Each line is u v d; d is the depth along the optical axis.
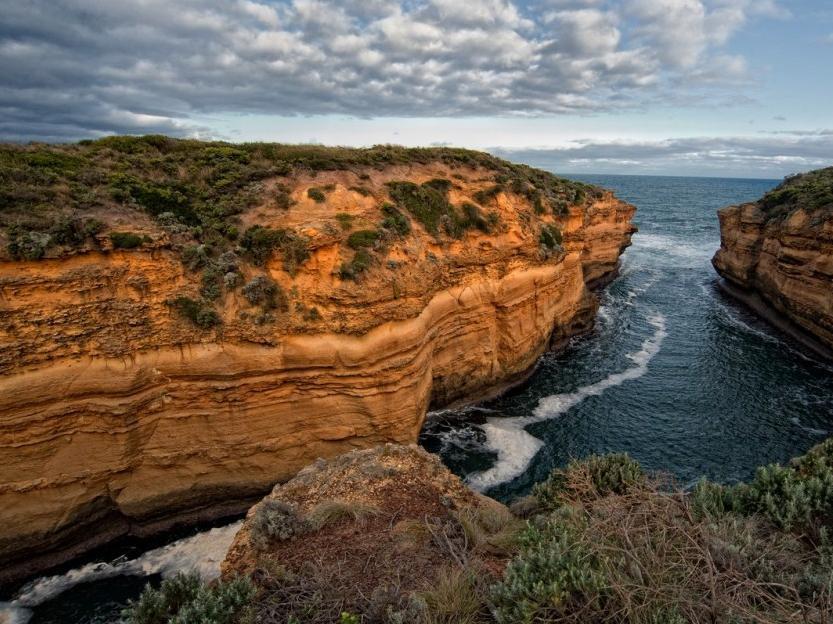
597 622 5.43
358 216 18.36
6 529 12.44
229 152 20.22
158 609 6.53
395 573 7.24
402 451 12.05
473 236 22.19
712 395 23.52
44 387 12.50
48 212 13.51
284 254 16.14
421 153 26.14
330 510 9.00
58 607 12.12
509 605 5.85
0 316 12.02
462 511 9.01
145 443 14.16
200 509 14.86
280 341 15.34
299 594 6.78
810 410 22.27
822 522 7.46
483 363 22.55
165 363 14.14
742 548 6.24
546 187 32.03
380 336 16.50
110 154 18.20
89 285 13.16
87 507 13.44
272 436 15.40
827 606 5.14
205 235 16.27
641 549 6.03
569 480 10.02
